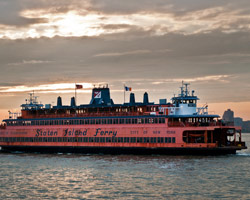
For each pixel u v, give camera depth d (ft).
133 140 381.60
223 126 360.48
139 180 257.14
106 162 337.31
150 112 389.39
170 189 232.12
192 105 391.04
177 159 342.64
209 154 360.28
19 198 218.79
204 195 218.59
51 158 378.12
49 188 241.35
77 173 287.48
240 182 248.52
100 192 228.84
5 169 313.73
